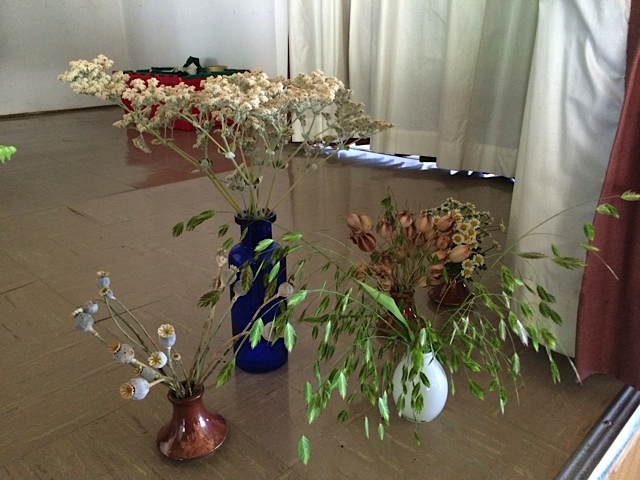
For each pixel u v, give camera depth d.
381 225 1.13
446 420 1.00
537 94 1.05
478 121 2.64
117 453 0.92
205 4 4.53
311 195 2.44
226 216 2.14
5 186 2.64
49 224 2.09
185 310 1.40
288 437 0.96
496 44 2.48
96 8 5.40
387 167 2.96
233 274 0.89
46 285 1.56
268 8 4.05
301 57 3.30
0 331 1.32
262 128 0.98
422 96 2.85
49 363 1.18
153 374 0.82
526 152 1.11
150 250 1.82
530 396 1.07
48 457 0.92
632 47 0.91
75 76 0.85
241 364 1.14
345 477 0.87
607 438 0.96
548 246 1.10
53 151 3.46
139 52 5.52
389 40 2.84
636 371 1.04
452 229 1.19
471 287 1.43
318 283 1.51
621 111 0.93
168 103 0.88
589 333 1.05
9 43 5.00
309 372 1.14
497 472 0.88
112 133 4.11
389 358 1.06
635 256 0.99
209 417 0.93
